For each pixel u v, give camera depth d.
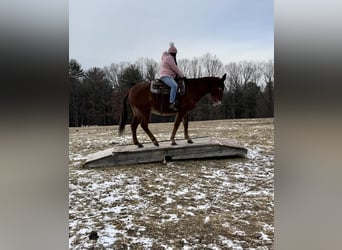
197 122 13.17
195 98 4.96
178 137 7.36
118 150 4.73
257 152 5.50
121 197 3.29
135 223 2.63
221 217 2.76
